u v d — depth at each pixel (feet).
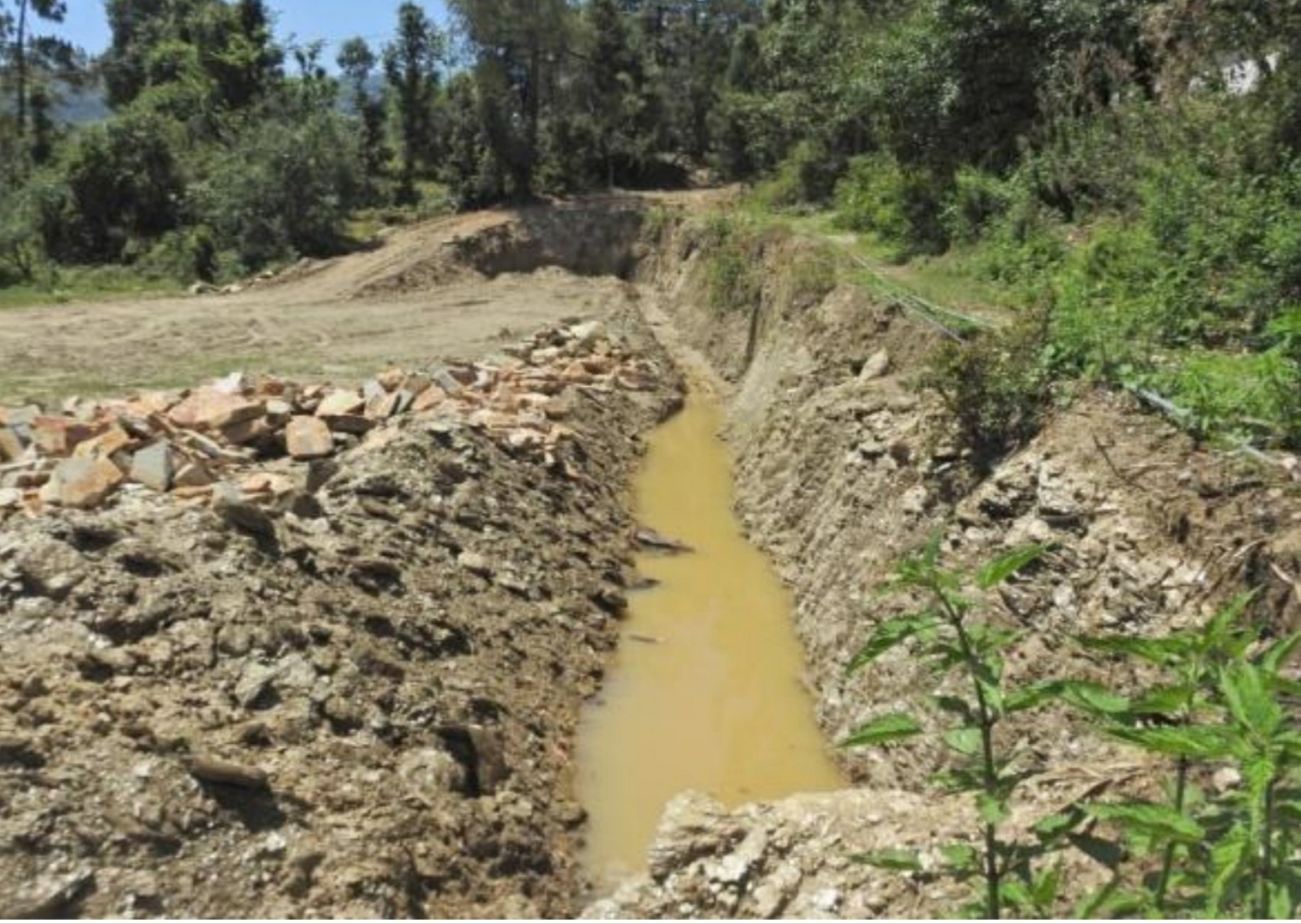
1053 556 25.39
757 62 135.44
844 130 92.63
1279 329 25.04
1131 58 55.11
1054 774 19.84
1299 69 40.55
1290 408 24.86
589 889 24.98
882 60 67.26
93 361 63.77
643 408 68.28
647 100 147.74
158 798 20.90
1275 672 9.39
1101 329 31.19
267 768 22.77
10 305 91.81
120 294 102.99
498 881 23.57
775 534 45.29
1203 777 17.61
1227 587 21.18
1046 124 54.95
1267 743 8.36
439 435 43.19
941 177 63.57
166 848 20.25
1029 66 59.36
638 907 20.03
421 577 33.01
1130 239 40.55
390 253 116.98
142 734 22.09
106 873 19.42
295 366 62.64
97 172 120.98
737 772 29.86
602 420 60.49
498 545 38.06
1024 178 53.72
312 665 26.00
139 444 36.81
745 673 35.58
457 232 120.78
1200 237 36.50
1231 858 8.18
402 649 29.25
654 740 31.53
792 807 21.07
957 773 11.14
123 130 123.75
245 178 119.24
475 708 28.40
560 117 140.26
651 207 125.49
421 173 151.53
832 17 95.71
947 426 33.04
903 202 66.90
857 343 49.06
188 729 22.72
